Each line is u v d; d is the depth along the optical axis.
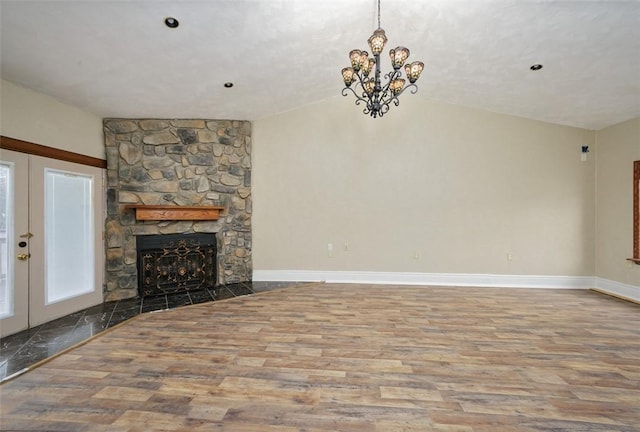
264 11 2.71
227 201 4.73
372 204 4.89
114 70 3.11
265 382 1.99
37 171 3.13
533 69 3.46
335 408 1.73
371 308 3.54
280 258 4.99
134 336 2.75
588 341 2.63
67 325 3.04
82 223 3.65
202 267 4.52
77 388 1.92
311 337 2.71
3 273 2.83
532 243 4.62
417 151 4.81
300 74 3.95
